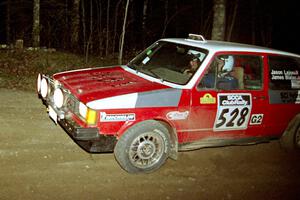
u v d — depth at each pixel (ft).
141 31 58.13
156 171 16.01
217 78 16.62
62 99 15.24
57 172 14.61
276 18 70.90
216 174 16.47
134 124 14.99
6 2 59.06
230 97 16.81
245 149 20.02
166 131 15.74
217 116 16.60
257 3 65.87
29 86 28.53
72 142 17.65
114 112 14.43
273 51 18.65
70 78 16.96
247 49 17.76
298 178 17.15
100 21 50.96
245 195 14.88
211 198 14.29
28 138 17.49
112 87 15.49
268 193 15.29
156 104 15.17
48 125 19.48
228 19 64.39
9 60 36.22
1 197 12.42
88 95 14.61
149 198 13.67
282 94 18.44
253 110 17.57
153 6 65.26
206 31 59.11
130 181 14.80
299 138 20.11
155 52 18.80
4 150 15.90
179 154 18.12
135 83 16.14
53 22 51.16
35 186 13.37
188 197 14.12
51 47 50.44
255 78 17.83
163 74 17.15
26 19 61.00
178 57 17.63
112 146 14.82
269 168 17.92
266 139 19.01
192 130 16.31
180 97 15.67
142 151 15.40
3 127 18.43
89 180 14.35
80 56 43.91
